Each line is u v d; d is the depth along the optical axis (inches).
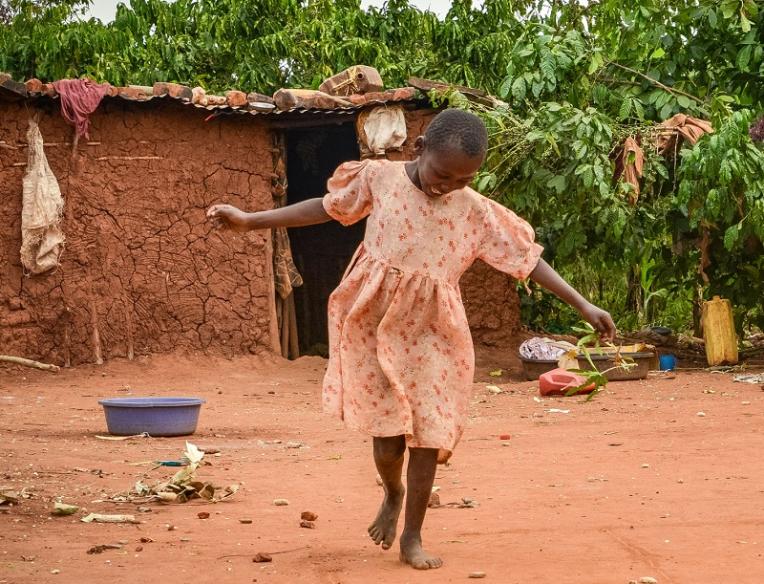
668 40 541.6
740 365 562.9
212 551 170.2
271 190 569.0
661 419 362.0
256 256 561.9
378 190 163.3
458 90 558.3
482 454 288.4
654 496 220.4
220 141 555.2
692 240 620.1
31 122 516.1
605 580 149.5
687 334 799.1
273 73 750.5
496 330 605.6
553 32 546.9
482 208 164.1
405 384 159.2
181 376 520.4
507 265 164.4
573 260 628.4
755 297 595.8
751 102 554.6
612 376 495.8
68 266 526.9
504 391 469.7
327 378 165.0
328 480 247.8
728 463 264.7
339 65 732.0
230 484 240.4
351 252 729.0
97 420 380.5
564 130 508.1
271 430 355.3
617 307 804.6
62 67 723.4
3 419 377.1
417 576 152.9
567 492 226.8
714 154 476.7
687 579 150.1
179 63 740.0
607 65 557.6
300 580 150.7
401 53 783.1
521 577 151.6
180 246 546.6
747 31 506.3
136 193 538.3
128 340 537.0
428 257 159.6
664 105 536.1
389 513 165.9
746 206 510.3
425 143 155.7
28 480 242.7
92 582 148.5
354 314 160.1
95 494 226.8
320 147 721.0
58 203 518.3
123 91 518.9
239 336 556.1
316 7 791.1
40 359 522.3
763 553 167.0
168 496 217.5
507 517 199.6
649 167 518.9
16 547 171.8
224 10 773.9
